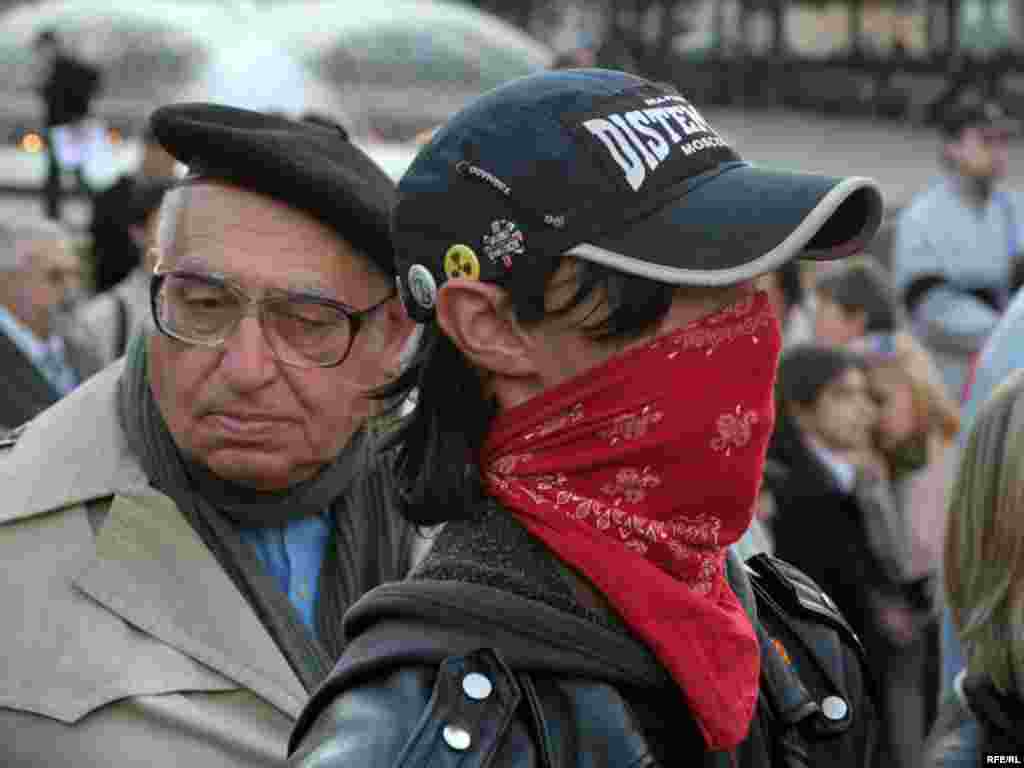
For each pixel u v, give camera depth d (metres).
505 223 1.69
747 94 32.94
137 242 5.99
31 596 2.53
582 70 1.76
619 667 1.68
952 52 29.00
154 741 2.48
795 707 1.86
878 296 6.51
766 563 1.99
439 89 18.27
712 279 1.64
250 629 2.56
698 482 1.70
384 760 1.62
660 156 1.68
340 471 2.69
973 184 8.99
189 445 2.58
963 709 3.05
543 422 1.73
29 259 5.80
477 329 1.72
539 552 1.72
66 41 19.06
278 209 2.54
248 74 17.48
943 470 5.62
